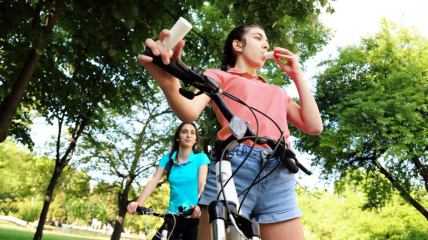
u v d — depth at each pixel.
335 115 15.16
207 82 1.08
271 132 1.48
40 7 5.90
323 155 15.55
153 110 14.15
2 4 5.38
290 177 1.48
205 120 11.21
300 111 1.63
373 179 16.31
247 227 1.04
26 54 7.11
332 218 42.22
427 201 16.98
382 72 15.49
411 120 12.99
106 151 14.01
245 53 1.71
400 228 21.80
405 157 13.50
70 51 8.98
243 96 1.51
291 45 6.56
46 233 23.88
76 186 15.40
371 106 12.77
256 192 1.42
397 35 15.60
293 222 1.44
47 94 9.30
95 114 10.17
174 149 3.24
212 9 11.83
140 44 6.18
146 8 6.05
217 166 1.19
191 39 8.19
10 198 43.12
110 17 5.67
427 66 14.55
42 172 15.30
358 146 13.14
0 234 14.78
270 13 6.44
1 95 9.01
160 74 1.09
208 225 1.42
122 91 10.11
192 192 3.10
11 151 21.81
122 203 13.67
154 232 2.75
